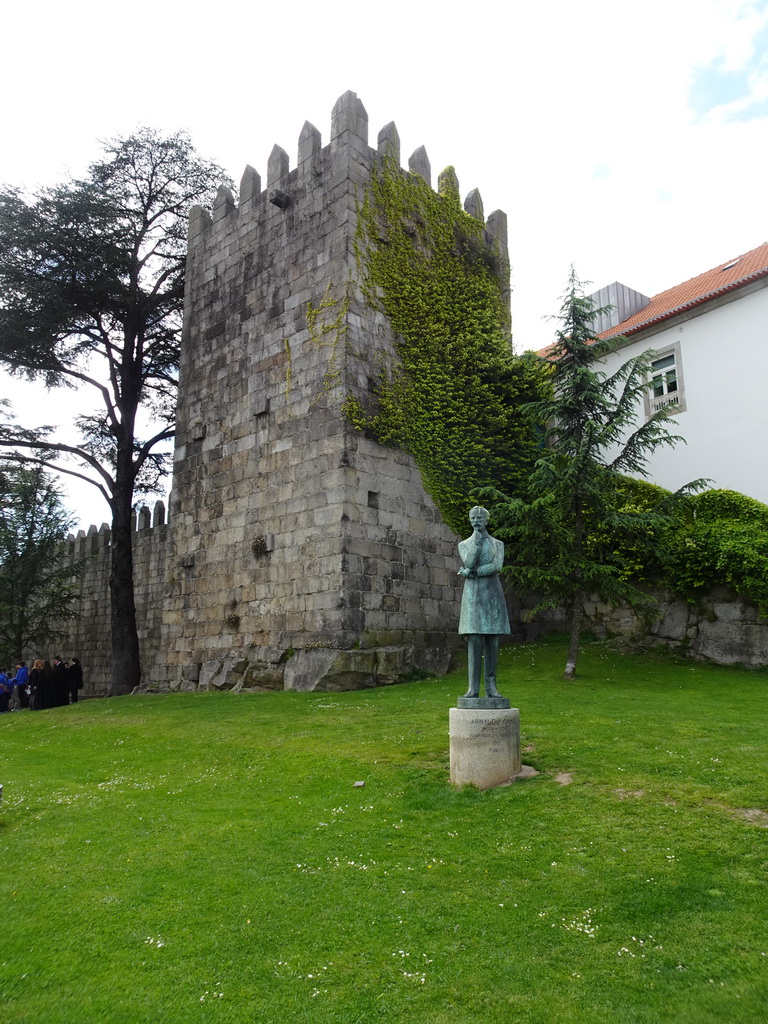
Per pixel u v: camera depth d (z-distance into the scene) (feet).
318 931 19.79
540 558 57.31
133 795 33.06
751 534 56.54
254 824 27.91
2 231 85.40
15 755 45.52
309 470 63.31
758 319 71.77
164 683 73.51
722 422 73.20
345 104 67.67
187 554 73.97
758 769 29.37
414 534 64.34
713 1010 15.92
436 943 19.10
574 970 17.71
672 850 23.16
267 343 70.13
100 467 94.38
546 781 29.89
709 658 57.26
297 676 58.29
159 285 95.14
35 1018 15.98
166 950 18.90
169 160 95.30
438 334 70.18
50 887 22.85
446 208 74.64
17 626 109.60
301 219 69.51
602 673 54.70
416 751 35.58
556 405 57.11
